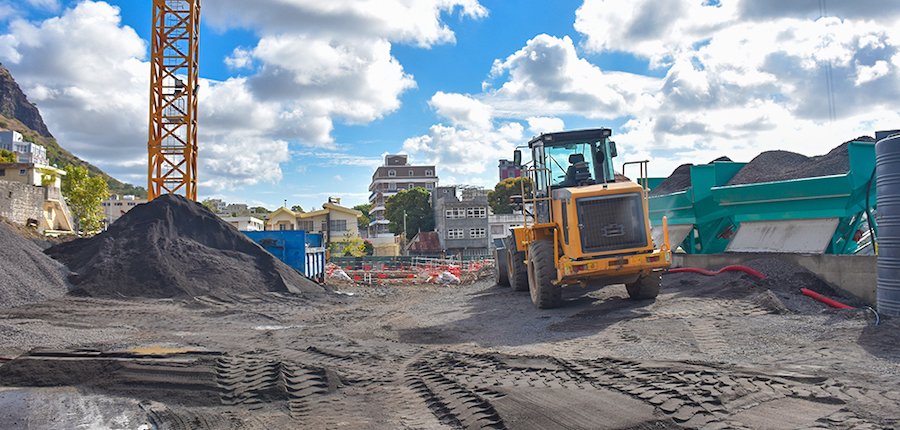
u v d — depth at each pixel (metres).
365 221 110.25
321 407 6.24
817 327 8.45
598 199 11.66
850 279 10.93
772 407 5.20
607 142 14.03
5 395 6.74
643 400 5.58
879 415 4.85
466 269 31.42
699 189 15.45
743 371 6.38
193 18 31.42
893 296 8.63
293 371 7.57
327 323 13.52
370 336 11.23
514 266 16.09
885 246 8.80
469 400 6.03
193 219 22.28
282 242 24.59
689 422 4.93
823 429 4.63
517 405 5.65
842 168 12.90
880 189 8.93
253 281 20.00
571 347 8.74
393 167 104.50
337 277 28.86
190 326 12.95
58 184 52.06
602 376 6.55
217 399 6.52
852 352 7.07
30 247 18.36
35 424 5.78
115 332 11.73
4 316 13.49
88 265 18.91
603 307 12.00
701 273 14.04
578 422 5.08
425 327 12.02
